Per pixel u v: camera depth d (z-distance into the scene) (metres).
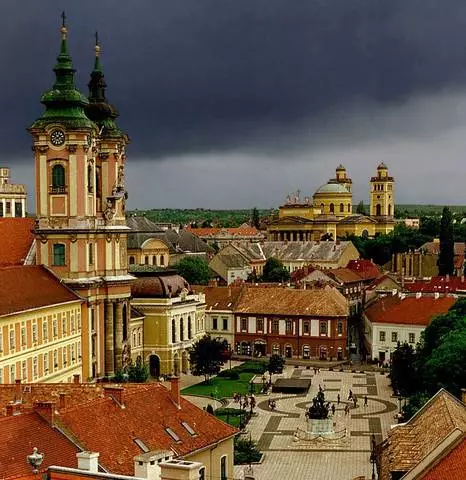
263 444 129.88
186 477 48.59
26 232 167.50
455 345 124.62
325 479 110.69
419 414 79.62
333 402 158.38
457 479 52.09
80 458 56.16
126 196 168.75
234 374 186.12
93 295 157.38
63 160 154.38
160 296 185.88
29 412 70.06
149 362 186.75
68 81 156.00
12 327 128.38
